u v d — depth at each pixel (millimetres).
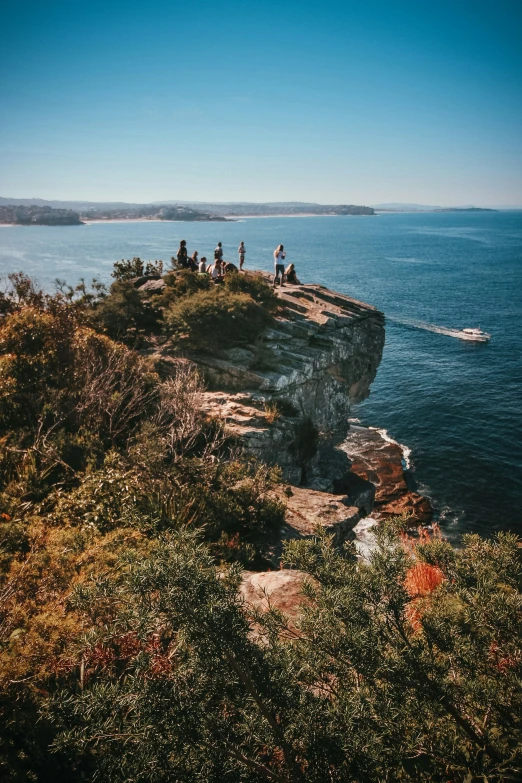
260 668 3080
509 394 43844
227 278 23422
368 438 35812
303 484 20016
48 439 11484
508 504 27812
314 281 109625
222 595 3121
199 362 19328
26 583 5812
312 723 3031
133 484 9922
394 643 3400
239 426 16453
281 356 20719
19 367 14086
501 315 75250
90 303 21125
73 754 3781
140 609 3018
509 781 3090
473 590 3725
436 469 31406
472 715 3369
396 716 3160
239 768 2949
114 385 13867
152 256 149500
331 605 3494
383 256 169625
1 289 17750
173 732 2807
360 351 26156
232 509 10422
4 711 4246
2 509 8516
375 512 26375
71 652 4527
